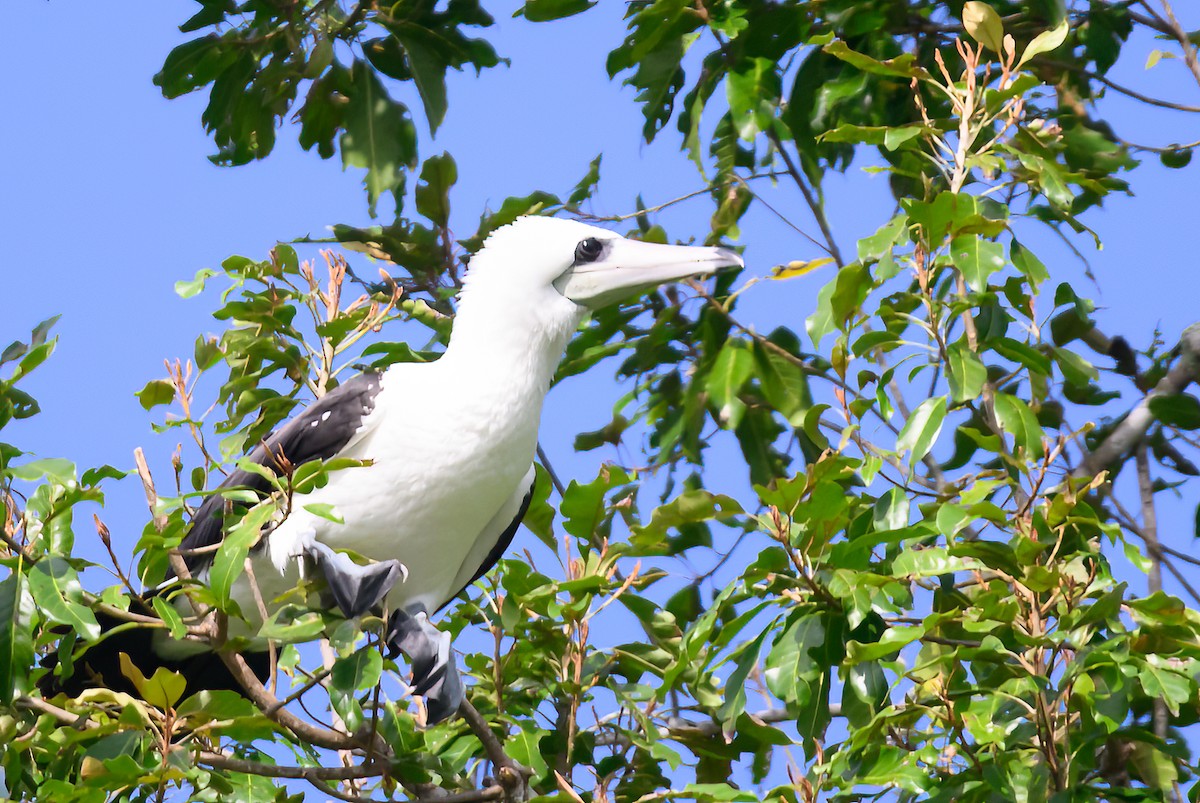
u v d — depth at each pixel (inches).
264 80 553.9
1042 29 541.0
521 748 379.2
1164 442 527.8
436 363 440.1
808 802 341.1
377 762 374.9
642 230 545.3
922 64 543.8
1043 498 404.8
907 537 371.2
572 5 526.0
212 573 334.0
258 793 376.2
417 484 425.4
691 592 494.9
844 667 371.6
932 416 387.9
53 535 337.1
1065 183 425.4
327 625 362.9
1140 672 343.3
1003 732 343.9
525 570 388.5
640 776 401.4
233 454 430.9
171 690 327.9
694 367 537.3
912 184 536.4
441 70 557.6
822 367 529.0
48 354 354.3
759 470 536.7
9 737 343.6
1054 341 514.3
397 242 522.9
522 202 524.4
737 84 518.9
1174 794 394.0
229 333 463.8
